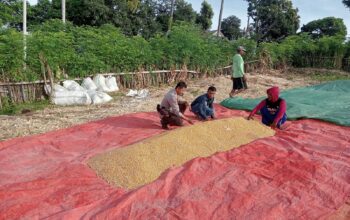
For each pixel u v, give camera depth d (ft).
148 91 38.19
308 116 24.72
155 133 21.21
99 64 36.24
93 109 29.04
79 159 16.55
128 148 16.47
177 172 14.47
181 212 11.85
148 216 11.59
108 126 22.65
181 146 17.07
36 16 73.00
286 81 52.42
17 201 12.37
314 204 12.59
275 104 22.74
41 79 31.27
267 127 21.95
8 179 14.46
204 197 12.85
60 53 32.83
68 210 11.64
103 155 16.43
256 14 129.08
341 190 13.58
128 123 23.47
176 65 45.39
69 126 23.59
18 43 29.30
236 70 34.47
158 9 104.99
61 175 14.69
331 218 11.71
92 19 72.69
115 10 76.95
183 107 24.16
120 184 13.99
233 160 16.21
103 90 35.45
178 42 46.06
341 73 62.54
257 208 12.20
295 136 20.47
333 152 18.01
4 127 22.63
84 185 13.78
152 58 42.04
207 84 44.01
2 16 59.41
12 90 29.35
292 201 12.68
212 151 17.52
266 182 14.10
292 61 71.36
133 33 84.64
